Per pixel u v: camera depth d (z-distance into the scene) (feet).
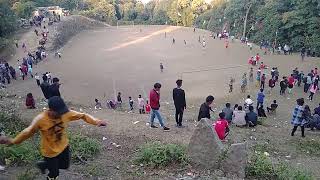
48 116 17.37
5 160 26.14
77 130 40.98
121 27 291.17
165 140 39.99
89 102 108.06
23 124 40.04
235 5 262.88
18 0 239.91
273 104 83.92
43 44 180.04
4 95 78.84
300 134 55.98
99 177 26.40
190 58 173.58
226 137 47.09
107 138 38.75
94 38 229.66
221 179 26.96
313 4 195.21
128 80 137.39
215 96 111.55
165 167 28.96
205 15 333.21
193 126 49.14
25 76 134.00
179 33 252.01
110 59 172.35
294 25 199.11
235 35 260.42
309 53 184.24
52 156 17.83
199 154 29.09
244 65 154.10
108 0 428.15
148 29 275.59
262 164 30.42
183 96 47.06
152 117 46.29
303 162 41.93
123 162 30.19
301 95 106.11
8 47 165.07
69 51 188.44
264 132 55.26
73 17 254.06
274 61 159.53
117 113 61.77
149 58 174.60
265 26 220.64
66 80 134.72
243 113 58.44
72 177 25.67
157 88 45.39
